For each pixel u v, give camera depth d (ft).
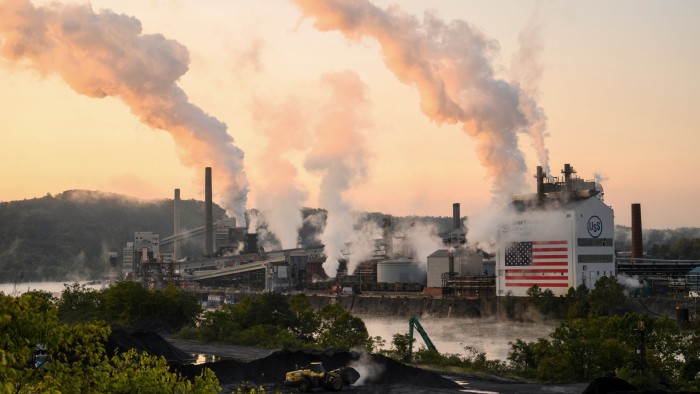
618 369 330.34
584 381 331.77
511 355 388.78
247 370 296.30
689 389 308.19
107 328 120.98
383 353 424.46
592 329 355.56
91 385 113.19
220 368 292.20
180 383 117.19
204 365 291.99
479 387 291.79
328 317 533.55
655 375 327.88
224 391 264.72
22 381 105.40
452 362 394.73
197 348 440.04
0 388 86.02
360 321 520.83
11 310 99.45
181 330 529.86
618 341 345.92
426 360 402.93
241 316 538.06
